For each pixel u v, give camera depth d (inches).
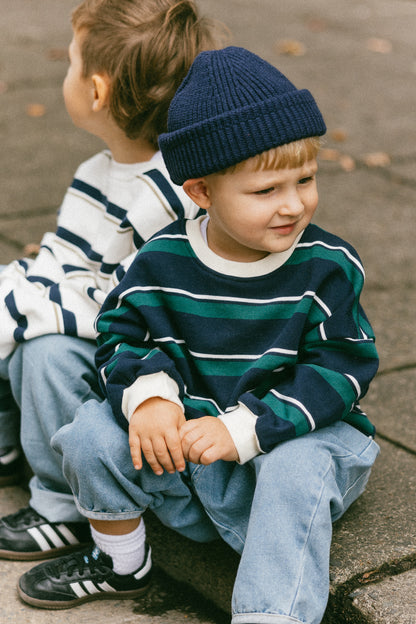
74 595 77.3
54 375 79.4
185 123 67.4
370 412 98.3
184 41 82.6
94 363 80.5
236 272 71.0
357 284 71.7
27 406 81.7
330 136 199.5
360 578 69.7
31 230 145.5
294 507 64.6
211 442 65.8
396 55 273.0
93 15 83.5
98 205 88.9
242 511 71.6
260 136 64.1
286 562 63.4
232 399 69.6
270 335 70.9
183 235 72.8
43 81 239.3
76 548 84.3
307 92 66.6
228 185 66.3
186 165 67.3
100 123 86.6
